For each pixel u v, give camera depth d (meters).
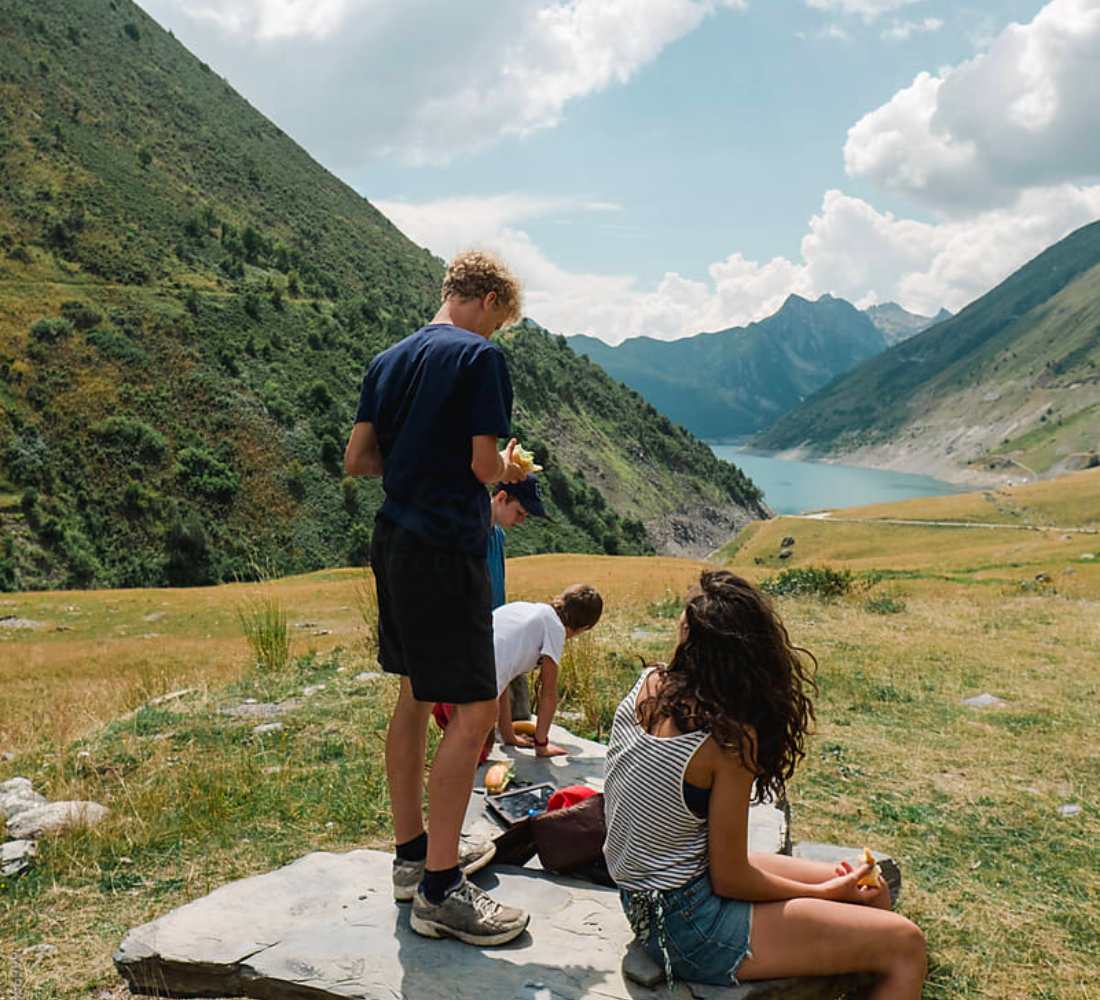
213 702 8.03
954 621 15.57
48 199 158.75
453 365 2.77
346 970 2.76
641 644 11.29
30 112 186.50
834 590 18.91
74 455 107.44
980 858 5.58
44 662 25.88
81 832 4.91
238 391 127.31
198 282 153.62
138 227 164.25
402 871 3.17
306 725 7.10
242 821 5.08
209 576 101.94
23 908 4.13
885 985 2.65
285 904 3.20
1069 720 8.80
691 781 2.63
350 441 3.04
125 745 6.68
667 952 2.69
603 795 3.56
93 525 101.19
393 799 3.17
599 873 3.43
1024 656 12.09
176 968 2.86
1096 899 5.00
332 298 179.62
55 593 51.06
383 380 2.93
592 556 67.69
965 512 138.50
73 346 121.81
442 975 2.73
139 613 43.22
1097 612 17.05
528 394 190.25
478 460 2.75
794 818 6.13
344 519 116.69
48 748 6.97
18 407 110.19
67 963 3.62
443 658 2.80
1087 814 6.33
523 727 5.77
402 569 2.80
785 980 2.67
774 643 2.64
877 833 5.95
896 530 125.62
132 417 115.69
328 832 4.92
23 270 136.62
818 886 2.78
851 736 8.17
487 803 4.31
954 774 7.19
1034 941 4.49
